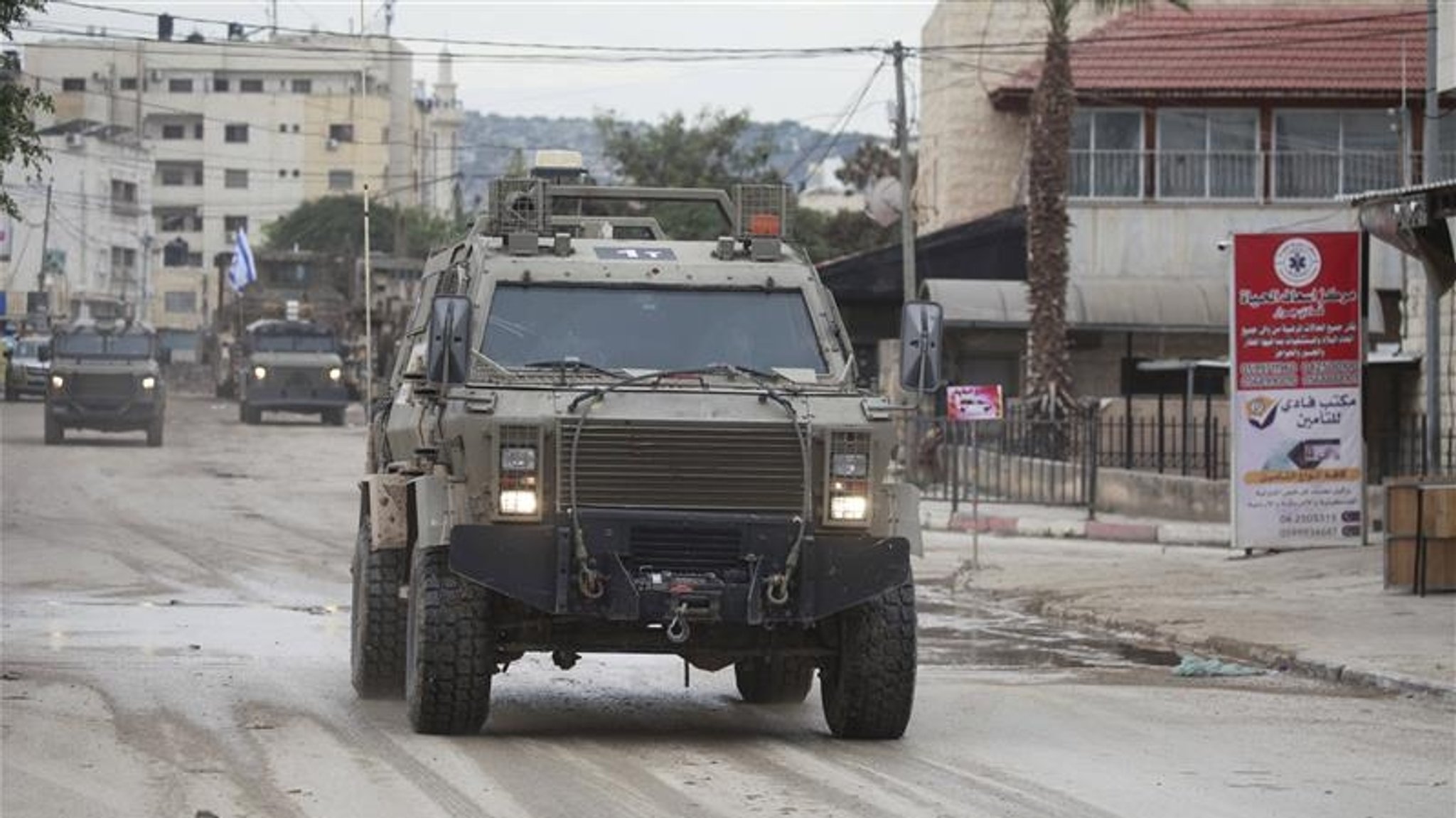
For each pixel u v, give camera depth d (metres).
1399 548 64.50
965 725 38.53
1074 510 111.50
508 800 29.33
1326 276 75.88
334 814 27.92
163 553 76.56
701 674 46.75
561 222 42.38
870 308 154.88
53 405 137.50
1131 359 140.50
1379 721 40.19
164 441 146.88
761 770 32.50
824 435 34.66
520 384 35.53
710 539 34.16
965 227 151.38
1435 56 91.38
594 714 39.56
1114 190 151.75
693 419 34.31
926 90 177.62
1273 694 44.53
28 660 45.59
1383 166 150.38
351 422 184.62
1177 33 152.00
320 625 55.41
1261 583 69.25
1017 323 144.25
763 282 38.75
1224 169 151.50
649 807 28.89
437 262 43.97
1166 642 55.94
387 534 38.62
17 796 28.84
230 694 40.47
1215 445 115.38
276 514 96.12
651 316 38.19
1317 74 149.25
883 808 29.17
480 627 34.72
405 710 38.84
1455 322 94.44
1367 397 106.12
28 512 92.06
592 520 33.78
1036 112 126.81
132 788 29.58
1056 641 56.19
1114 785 31.59
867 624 35.09
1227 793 31.06
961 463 128.00
